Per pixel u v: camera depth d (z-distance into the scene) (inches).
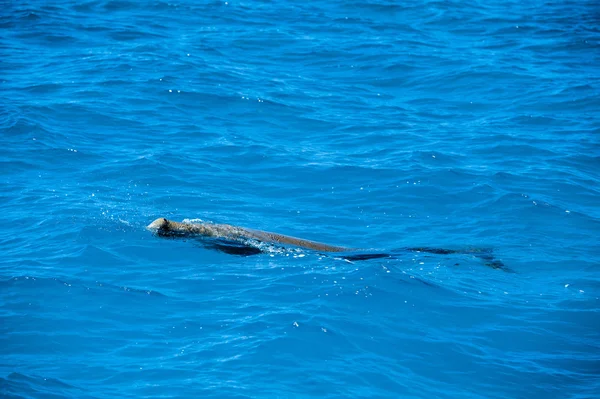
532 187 1403.8
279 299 958.4
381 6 2623.0
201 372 797.9
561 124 1729.8
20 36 2144.4
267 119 1720.0
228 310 928.9
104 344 848.3
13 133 1517.0
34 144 1478.8
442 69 2075.5
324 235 1208.2
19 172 1363.2
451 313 953.5
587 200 1360.7
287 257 1093.1
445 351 868.0
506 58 2164.1
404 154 1551.4
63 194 1280.8
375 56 2160.4
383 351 858.1
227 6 2544.3
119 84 1835.6
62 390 753.6
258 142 1587.1
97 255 1061.1
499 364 850.8
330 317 914.7
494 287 1037.2
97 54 2041.1
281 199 1343.5
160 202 1282.0
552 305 991.0
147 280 1002.1
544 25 2482.8
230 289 986.7
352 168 1477.6
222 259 1079.0
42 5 2432.3
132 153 1477.6
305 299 959.0
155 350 839.7
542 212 1302.9
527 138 1647.4
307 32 2342.5
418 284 1018.1
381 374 813.2
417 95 1920.5
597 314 970.7
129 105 1724.9
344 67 2082.9
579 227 1254.3
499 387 809.5
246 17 2448.3
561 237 1217.4
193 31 2289.6
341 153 1555.1
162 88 1829.5
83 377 783.1
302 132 1664.6
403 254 1133.7
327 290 983.6
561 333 924.0
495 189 1390.3
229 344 850.8
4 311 901.8
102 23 2303.2
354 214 1298.0
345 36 2325.3
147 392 761.0
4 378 761.6
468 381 816.3
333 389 779.4
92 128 1589.6
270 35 2292.1
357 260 1096.2
